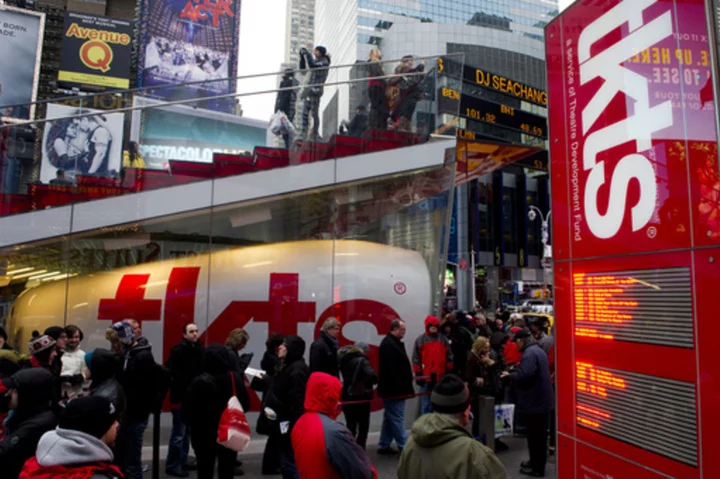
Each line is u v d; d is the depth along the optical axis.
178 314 8.30
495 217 52.19
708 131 2.03
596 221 2.67
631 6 2.47
